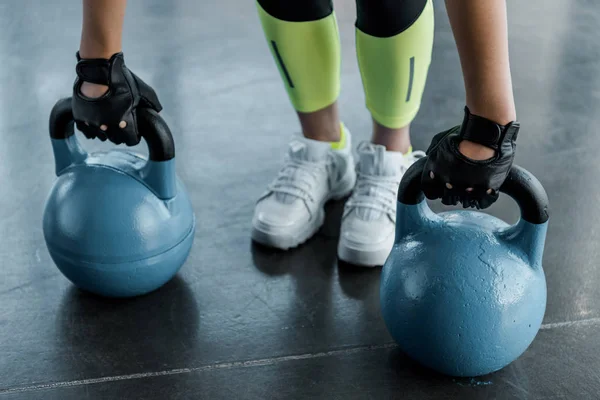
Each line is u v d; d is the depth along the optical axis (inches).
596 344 53.6
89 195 53.3
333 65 61.9
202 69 99.3
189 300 58.1
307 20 58.1
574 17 116.9
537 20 115.5
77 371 50.9
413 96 61.3
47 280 60.0
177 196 55.9
